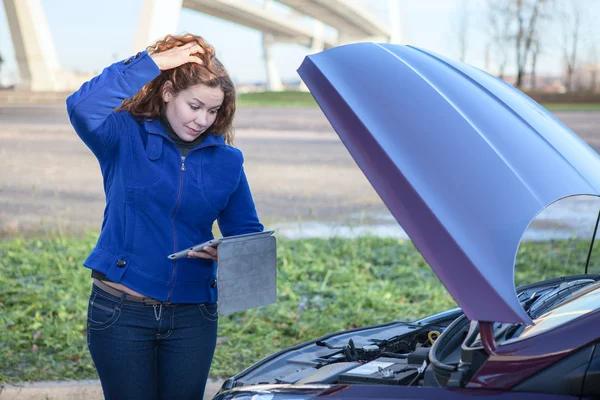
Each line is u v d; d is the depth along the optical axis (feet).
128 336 9.61
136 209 9.53
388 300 22.57
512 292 6.75
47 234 30.22
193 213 9.77
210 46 9.77
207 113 9.61
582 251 29.27
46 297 21.93
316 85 8.20
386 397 7.47
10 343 18.24
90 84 9.30
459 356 8.25
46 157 41.50
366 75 8.19
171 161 9.64
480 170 7.34
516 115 8.54
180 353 9.95
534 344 6.91
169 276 9.63
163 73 9.55
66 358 17.46
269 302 9.77
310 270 26.07
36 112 47.96
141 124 9.67
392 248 29.76
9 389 15.34
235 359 17.81
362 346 10.17
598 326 6.80
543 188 7.45
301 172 42.14
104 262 9.44
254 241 9.49
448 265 6.87
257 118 51.06
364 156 7.50
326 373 8.77
